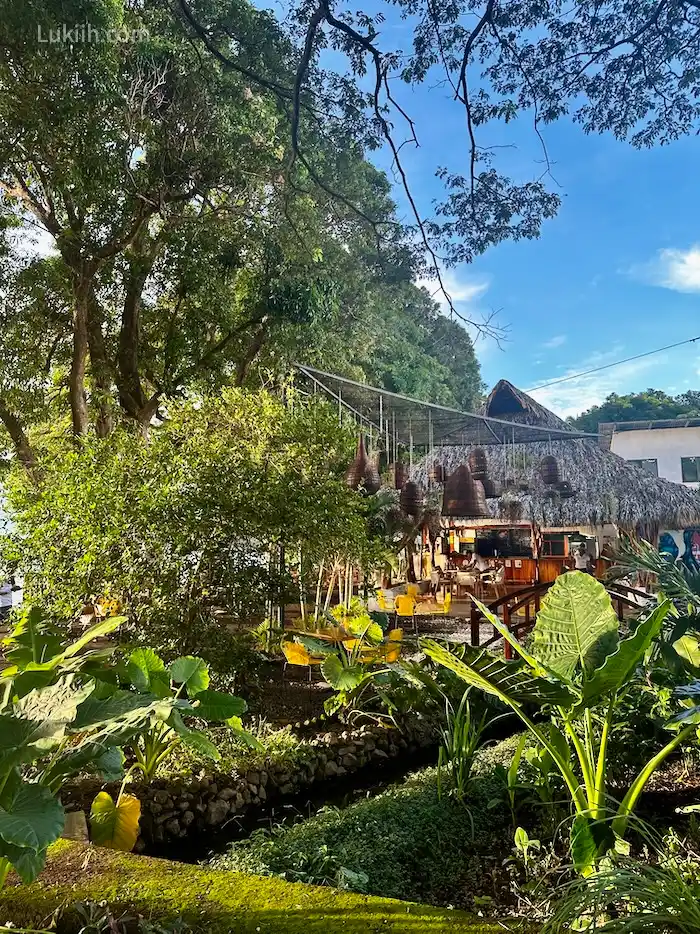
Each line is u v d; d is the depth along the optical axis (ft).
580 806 8.78
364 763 15.88
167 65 30.04
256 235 37.81
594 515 35.12
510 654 19.79
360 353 53.11
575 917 5.95
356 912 5.73
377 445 29.63
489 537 46.29
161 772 13.00
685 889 6.00
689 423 56.13
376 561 23.44
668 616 11.51
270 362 43.32
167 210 35.76
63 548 17.30
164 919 5.66
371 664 18.44
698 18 19.07
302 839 9.90
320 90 22.22
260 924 5.56
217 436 20.47
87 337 37.47
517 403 37.40
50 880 6.45
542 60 19.98
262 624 21.98
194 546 17.21
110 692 7.46
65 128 26.81
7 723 5.44
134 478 17.72
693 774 11.81
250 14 29.04
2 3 22.79
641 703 12.26
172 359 40.81
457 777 11.70
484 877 9.18
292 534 19.01
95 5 23.94
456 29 19.53
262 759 14.26
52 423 42.19
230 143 32.55
